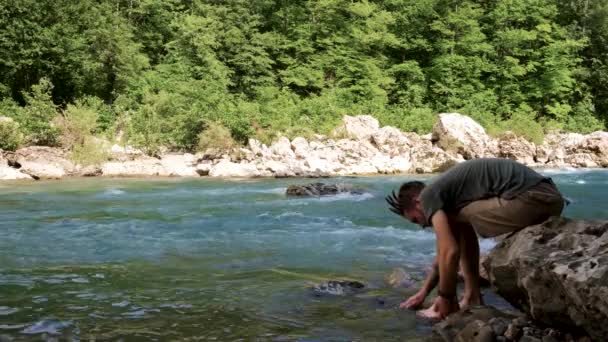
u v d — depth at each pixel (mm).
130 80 30781
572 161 26578
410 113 32250
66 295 5203
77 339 3996
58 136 23547
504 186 3955
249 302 4953
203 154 23766
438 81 38531
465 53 40031
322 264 6551
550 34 42000
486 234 4090
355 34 38500
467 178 4051
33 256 7039
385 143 25812
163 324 4340
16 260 6793
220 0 38688
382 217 10461
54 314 4605
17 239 8242
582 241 3600
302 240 8125
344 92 34594
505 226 3986
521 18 41062
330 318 4480
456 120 26969
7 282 5676
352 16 41094
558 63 39031
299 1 41750
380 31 39375
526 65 40562
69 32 31062
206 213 11008
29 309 4746
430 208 4008
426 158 24531
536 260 3553
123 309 4754
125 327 4270
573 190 15383
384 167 23062
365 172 22688
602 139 27109
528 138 29047
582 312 3293
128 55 31266
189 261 6734
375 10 41625
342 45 39000
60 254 7160
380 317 4484
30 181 18156
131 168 21188
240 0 38094
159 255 7098
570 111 39844
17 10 29391
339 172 22188
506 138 28156
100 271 6195
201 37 34062
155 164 21750
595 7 42812
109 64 31281
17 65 28969
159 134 24641
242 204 12492
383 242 7941
